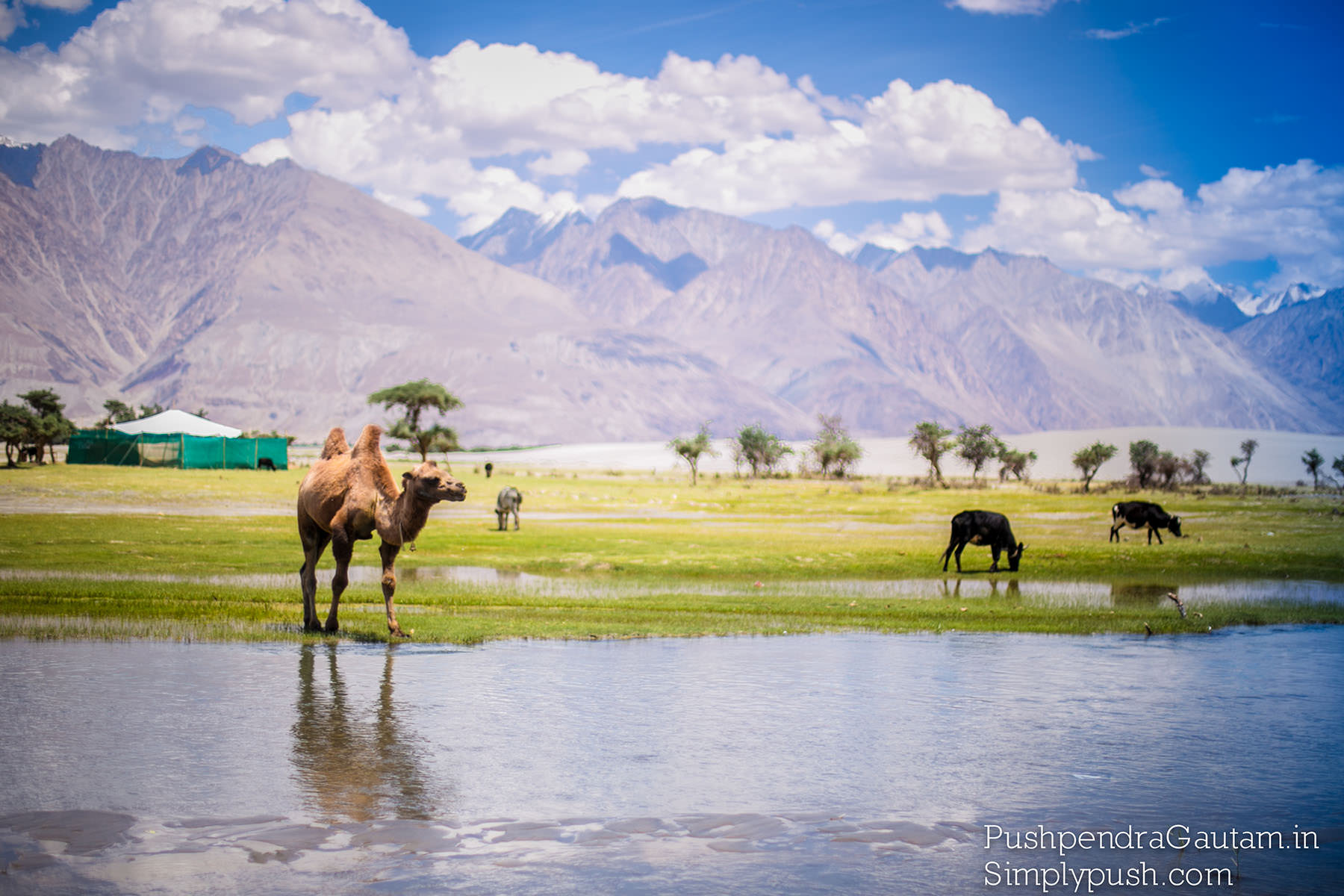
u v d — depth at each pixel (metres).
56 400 105.75
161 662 14.93
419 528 17.08
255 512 47.09
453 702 13.00
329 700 12.89
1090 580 31.30
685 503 65.88
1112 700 14.16
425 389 119.31
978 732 12.24
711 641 18.61
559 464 189.00
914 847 8.59
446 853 8.20
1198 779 10.52
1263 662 17.34
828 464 122.19
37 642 16.28
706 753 11.15
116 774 9.82
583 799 9.54
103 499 50.72
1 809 8.89
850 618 21.95
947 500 73.50
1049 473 159.75
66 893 7.30
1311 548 39.62
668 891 7.60
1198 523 53.56
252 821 8.73
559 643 17.83
